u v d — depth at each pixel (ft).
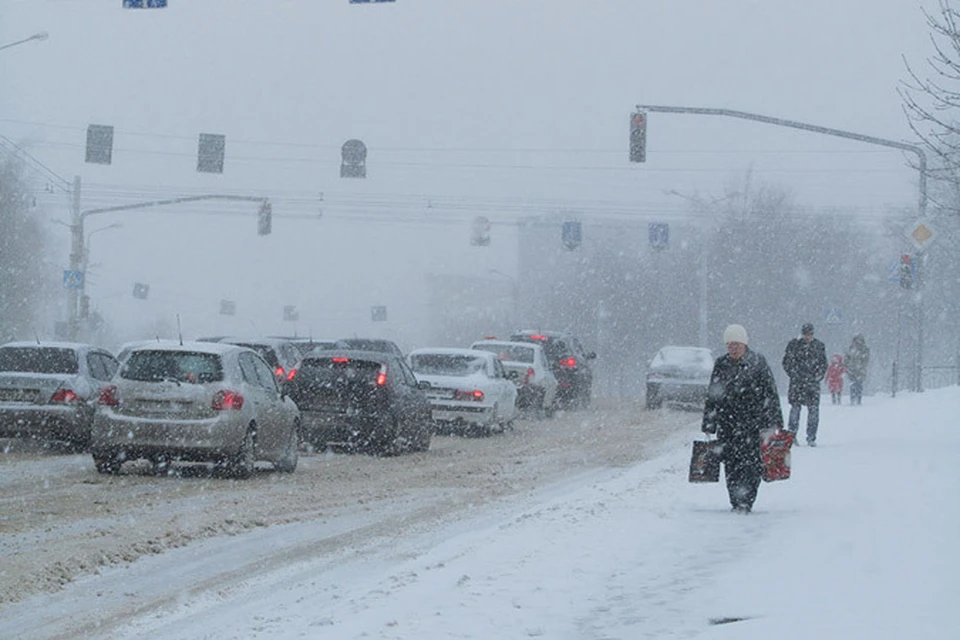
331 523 114.11
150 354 144.97
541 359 288.92
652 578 78.54
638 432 244.83
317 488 141.08
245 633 66.28
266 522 112.88
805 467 148.77
